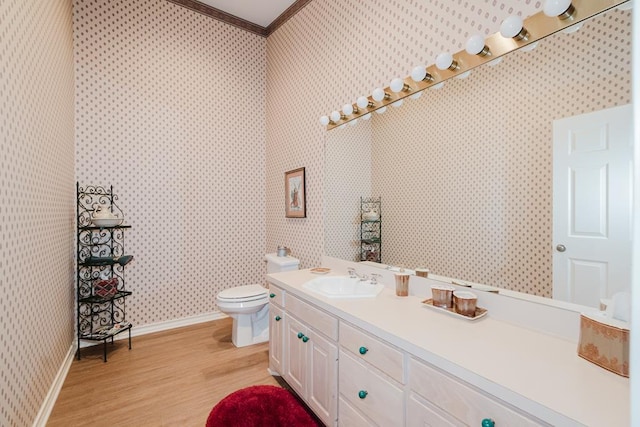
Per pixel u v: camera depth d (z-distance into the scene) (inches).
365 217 86.4
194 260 127.0
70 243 97.7
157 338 112.8
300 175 116.4
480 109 59.3
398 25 78.6
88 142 105.4
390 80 80.6
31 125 61.6
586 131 45.3
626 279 41.5
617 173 42.4
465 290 60.4
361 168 88.0
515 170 53.7
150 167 116.9
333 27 101.4
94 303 103.7
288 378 79.0
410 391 45.3
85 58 105.0
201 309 129.0
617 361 35.8
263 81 144.9
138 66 114.3
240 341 106.4
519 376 35.7
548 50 49.6
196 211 127.0
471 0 63.0
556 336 47.0
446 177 65.5
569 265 46.8
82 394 78.4
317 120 108.3
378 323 52.2
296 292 75.0
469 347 43.2
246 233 139.6
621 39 42.4
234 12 131.4
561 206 47.8
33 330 62.2
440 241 66.3
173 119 121.6
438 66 62.5
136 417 70.2
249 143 140.5
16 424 53.5
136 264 115.0
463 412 38.0
